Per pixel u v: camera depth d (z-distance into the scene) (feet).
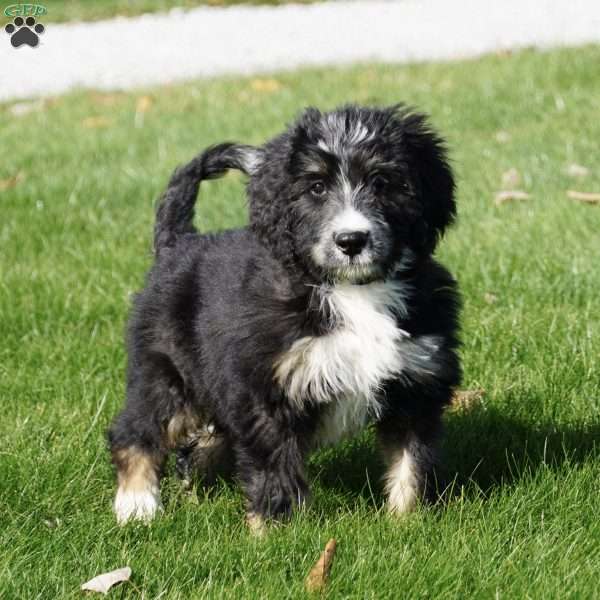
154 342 21.38
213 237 21.79
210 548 18.07
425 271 19.79
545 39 66.03
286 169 19.43
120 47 78.54
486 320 26.45
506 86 51.34
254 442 19.15
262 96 56.70
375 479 21.66
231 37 79.05
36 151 48.39
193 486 22.06
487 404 23.31
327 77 59.36
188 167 22.94
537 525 18.56
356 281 19.03
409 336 19.12
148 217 37.11
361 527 18.58
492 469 21.29
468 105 48.96
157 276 21.83
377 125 19.54
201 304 20.42
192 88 61.31
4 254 34.53
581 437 21.84
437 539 18.11
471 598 16.51
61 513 19.99
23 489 20.44
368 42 72.74
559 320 26.30
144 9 90.94
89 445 22.40
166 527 19.24
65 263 33.12
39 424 23.30
